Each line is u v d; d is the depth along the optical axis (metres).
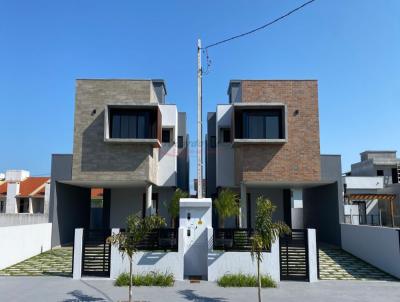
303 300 10.38
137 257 12.99
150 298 10.46
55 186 19.88
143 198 23.64
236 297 10.63
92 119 19.14
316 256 13.17
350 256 17.70
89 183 20.56
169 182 22.19
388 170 36.16
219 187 22.00
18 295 10.74
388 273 14.66
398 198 29.53
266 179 18.75
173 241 13.48
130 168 18.66
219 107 21.98
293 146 19.03
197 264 13.91
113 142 18.58
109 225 23.42
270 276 12.70
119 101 19.30
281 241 13.23
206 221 14.24
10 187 35.38
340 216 19.78
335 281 13.21
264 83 19.55
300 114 19.31
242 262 12.93
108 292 11.12
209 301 10.16
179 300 10.25
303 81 19.58
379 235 15.46
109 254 13.22
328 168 19.98
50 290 11.38
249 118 19.28
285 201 23.73
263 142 18.58
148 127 19.06
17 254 16.23
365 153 41.28
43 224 18.83
